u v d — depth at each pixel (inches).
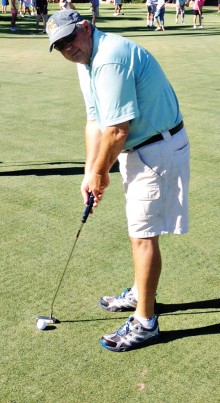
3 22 1114.1
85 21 110.0
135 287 138.6
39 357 122.8
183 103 366.6
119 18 1234.6
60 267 159.6
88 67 114.3
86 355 123.6
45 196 212.2
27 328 132.9
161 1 959.0
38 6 897.5
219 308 140.6
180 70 509.0
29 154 262.2
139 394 112.0
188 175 123.6
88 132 133.1
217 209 200.5
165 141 118.2
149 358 122.9
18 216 194.7
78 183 225.5
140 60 111.9
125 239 176.7
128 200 123.7
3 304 142.2
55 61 577.6
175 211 123.1
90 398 110.8
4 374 117.5
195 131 299.9
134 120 114.8
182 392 112.5
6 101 376.8
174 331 132.0
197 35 888.3
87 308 140.7
